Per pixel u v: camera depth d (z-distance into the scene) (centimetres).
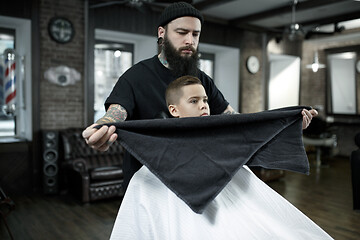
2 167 440
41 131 460
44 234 310
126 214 99
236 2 556
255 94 737
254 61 723
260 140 104
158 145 93
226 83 739
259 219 97
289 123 112
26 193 454
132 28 543
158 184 98
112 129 89
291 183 520
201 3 542
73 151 452
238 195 101
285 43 777
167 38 123
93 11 499
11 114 466
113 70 593
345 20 606
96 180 411
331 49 804
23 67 475
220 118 98
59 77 476
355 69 762
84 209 387
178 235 89
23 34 476
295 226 102
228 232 89
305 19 669
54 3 466
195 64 125
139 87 129
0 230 319
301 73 827
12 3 434
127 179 130
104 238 303
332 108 811
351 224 341
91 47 501
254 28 702
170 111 117
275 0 541
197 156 93
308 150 808
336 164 690
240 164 95
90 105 507
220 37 665
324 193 461
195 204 86
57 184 447
